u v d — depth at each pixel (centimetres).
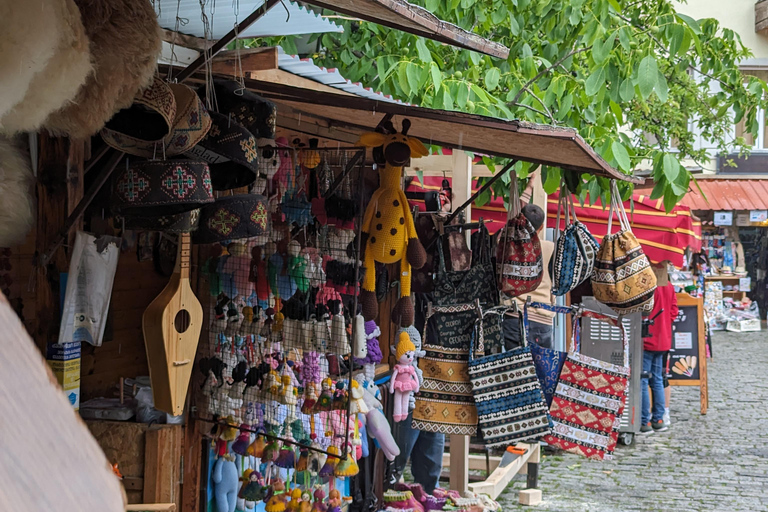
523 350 452
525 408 446
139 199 213
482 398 448
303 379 328
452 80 565
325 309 320
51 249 256
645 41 637
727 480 720
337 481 489
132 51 136
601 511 631
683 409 1040
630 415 833
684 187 585
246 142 243
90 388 365
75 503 32
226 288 327
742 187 1753
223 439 331
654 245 802
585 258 472
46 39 74
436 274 469
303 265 318
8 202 187
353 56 679
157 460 314
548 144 349
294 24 390
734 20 1666
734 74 807
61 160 258
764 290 1973
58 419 33
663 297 870
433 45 693
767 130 1786
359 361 409
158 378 267
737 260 1953
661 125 1013
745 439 877
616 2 613
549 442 455
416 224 473
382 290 472
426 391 464
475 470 723
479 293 461
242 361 327
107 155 291
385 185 359
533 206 510
